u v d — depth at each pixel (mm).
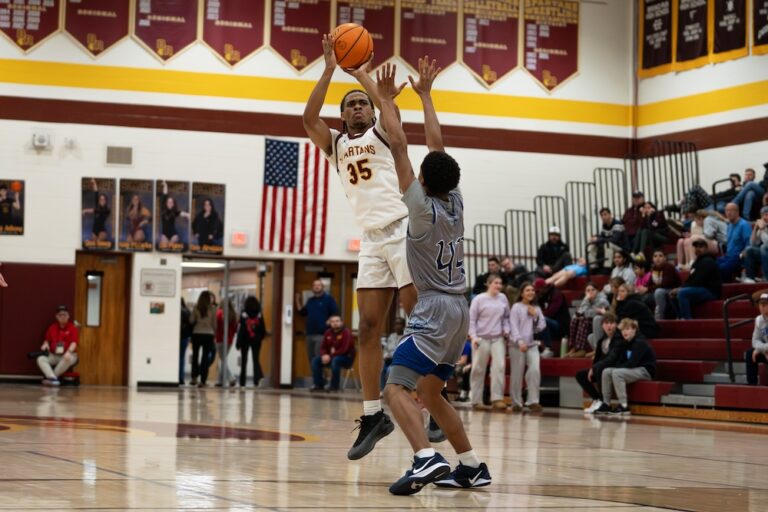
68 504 4195
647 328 16547
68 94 22109
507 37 24453
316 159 23281
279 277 23312
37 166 21859
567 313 18969
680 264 18859
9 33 21969
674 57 23750
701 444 9438
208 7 22953
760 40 21609
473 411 15078
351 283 23828
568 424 12172
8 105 21812
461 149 24031
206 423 10156
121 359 22453
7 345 21469
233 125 22891
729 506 4906
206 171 22703
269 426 9953
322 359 21641
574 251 24266
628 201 24594
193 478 5324
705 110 22859
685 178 23109
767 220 16828
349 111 6617
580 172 24562
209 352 22625
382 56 23797
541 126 24453
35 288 21656
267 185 22922
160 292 22344
